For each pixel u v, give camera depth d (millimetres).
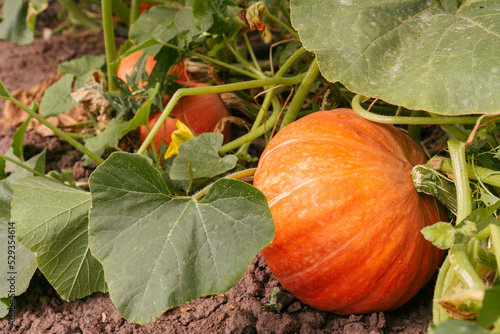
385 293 911
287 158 925
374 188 892
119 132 1126
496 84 864
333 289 916
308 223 894
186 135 1057
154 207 896
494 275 873
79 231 1001
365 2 961
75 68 1382
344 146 916
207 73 1287
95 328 987
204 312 987
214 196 890
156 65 1141
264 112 1106
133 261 875
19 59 1771
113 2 1525
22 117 1399
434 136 1245
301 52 1136
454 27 930
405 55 926
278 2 1303
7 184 1104
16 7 1343
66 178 1136
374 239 887
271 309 976
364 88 910
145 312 861
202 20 1119
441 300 763
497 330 718
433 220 927
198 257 875
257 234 870
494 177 907
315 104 1150
